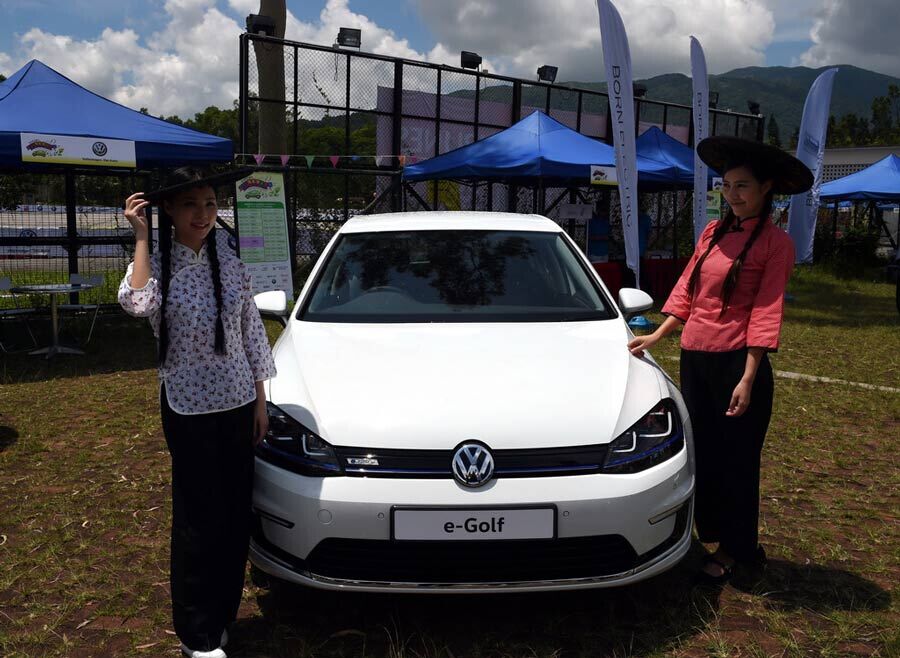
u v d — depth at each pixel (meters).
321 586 2.45
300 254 12.37
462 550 2.40
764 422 2.80
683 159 12.71
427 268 3.71
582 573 2.45
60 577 3.08
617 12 8.57
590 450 2.47
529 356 2.94
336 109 12.59
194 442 2.32
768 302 2.67
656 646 2.56
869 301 13.45
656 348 8.11
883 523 3.63
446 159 11.16
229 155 8.33
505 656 2.53
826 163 35.31
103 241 10.09
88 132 7.47
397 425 2.49
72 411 5.66
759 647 2.53
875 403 5.93
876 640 2.58
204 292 2.28
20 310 8.08
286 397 2.68
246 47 11.51
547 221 4.30
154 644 2.61
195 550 2.37
